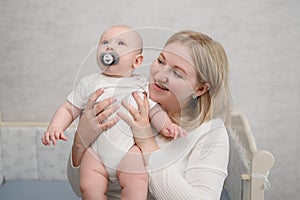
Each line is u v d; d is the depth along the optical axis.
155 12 1.97
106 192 1.07
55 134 1.10
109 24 2.00
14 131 2.11
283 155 2.09
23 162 2.13
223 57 1.01
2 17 2.01
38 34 2.02
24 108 2.13
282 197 2.13
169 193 0.99
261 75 2.01
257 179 1.39
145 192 1.00
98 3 1.97
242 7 1.94
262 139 2.08
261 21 1.96
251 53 1.99
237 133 1.81
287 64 1.99
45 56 2.05
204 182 1.03
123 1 1.97
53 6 1.99
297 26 1.95
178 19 1.97
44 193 2.00
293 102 2.03
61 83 2.08
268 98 2.04
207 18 1.96
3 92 2.11
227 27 1.97
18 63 2.07
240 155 1.60
